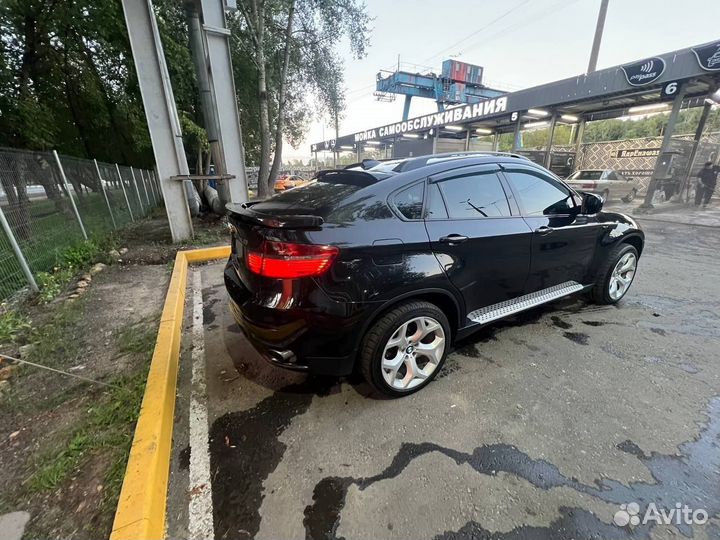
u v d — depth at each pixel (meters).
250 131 16.84
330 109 15.28
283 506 1.58
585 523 1.47
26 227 4.33
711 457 1.79
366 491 1.64
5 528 1.43
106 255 5.45
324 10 12.27
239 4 11.43
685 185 12.36
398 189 2.19
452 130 18.48
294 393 2.36
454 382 2.44
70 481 1.64
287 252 1.84
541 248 2.82
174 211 6.32
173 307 3.43
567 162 17.19
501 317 2.68
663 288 4.23
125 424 1.97
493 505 1.56
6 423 2.02
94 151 10.66
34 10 7.02
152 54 5.68
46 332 3.04
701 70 8.68
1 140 6.84
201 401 2.29
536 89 12.61
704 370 2.55
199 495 1.64
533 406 2.20
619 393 2.30
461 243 2.31
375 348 2.09
